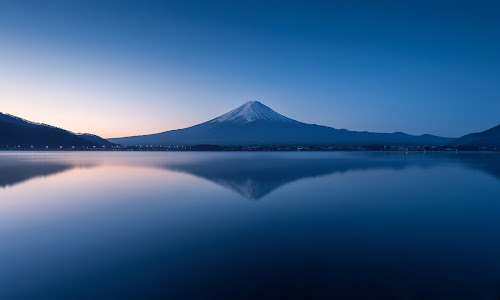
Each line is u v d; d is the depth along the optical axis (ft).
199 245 42.04
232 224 53.21
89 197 82.23
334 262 35.73
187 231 49.21
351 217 58.54
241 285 30.37
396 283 30.60
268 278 31.96
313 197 82.43
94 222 55.11
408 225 52.65
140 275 32.73
